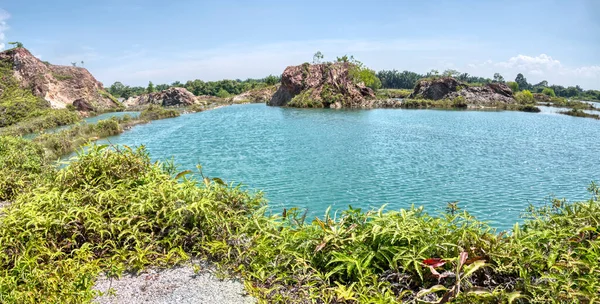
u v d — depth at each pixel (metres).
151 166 4.83
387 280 2.89
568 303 2.32
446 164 15.37
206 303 2.76
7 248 3.24
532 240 3.06
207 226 3.62
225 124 32.34
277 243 3.44
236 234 3.49
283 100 59.75
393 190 11.38
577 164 15.59
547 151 18.70
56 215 3.55
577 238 3.03
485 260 2.75
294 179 12.66
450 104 51.31
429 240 3.01
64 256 3.31
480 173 13.79
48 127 32.09
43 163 8.59
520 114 42.12
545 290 2.39
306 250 3.22
